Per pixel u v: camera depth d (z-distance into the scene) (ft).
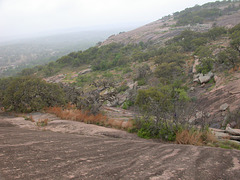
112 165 7.04
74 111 30.60
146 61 151.12
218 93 52.70
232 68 62.64
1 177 5.24
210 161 7.95
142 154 9.14
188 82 78.38
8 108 39.45
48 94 37.04
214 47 105.91
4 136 11.16
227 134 19.93
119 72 144.77
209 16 270.26
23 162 6.63
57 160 7.20
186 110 18.48
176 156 8.80
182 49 133.18
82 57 218.38
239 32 105.40
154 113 19.60
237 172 6.65
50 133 15.24
